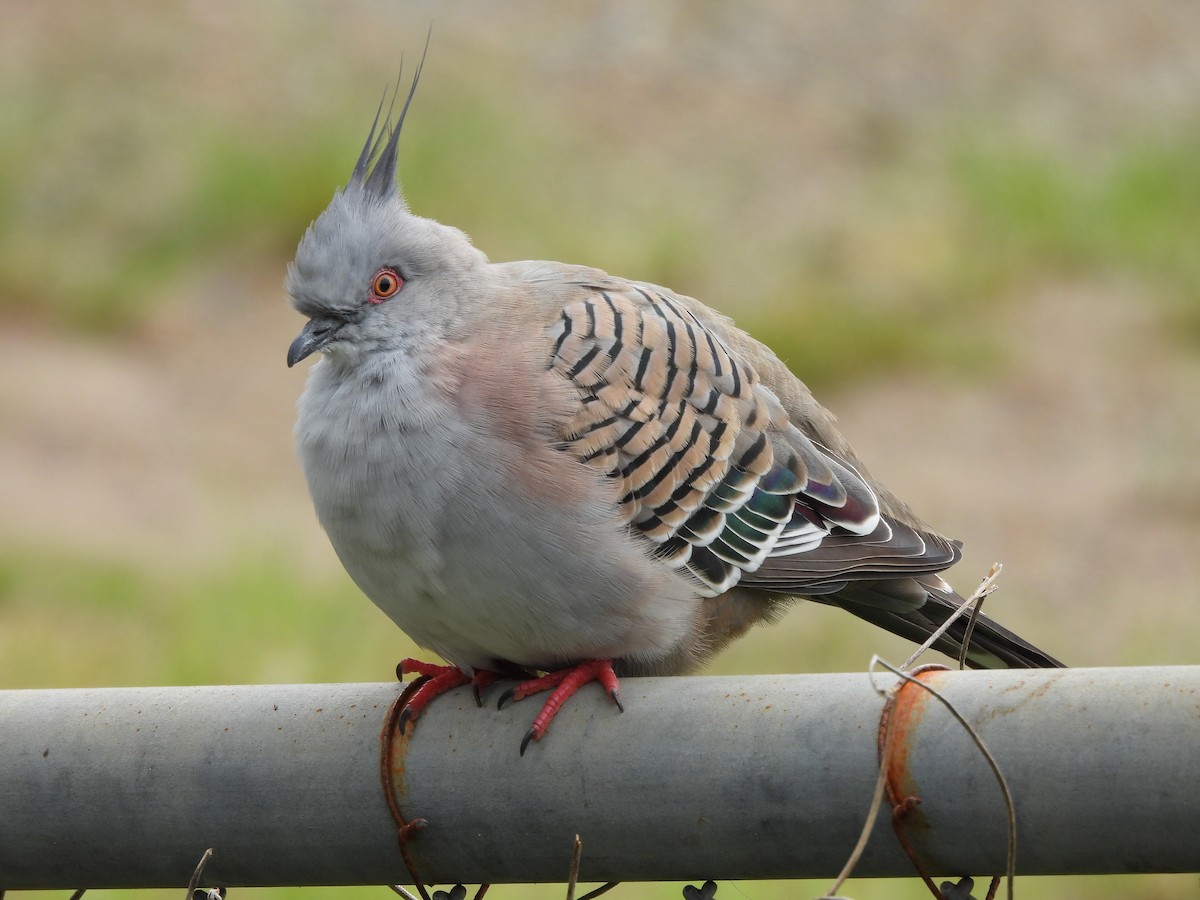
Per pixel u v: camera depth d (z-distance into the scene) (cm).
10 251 2094
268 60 2650
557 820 416
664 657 575
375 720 427
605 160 2395
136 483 1590
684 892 443
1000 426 1714
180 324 2000
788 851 401
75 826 428
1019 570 1416
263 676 1134
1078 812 371
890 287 2000
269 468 1662
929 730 382
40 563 1352
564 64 2752
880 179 2358
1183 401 1747
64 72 2570
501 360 547
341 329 568
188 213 2211
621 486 547
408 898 466
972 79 2761
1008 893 373
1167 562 1424
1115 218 2172
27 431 1686
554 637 546
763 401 623
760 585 600
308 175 2225
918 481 1602
